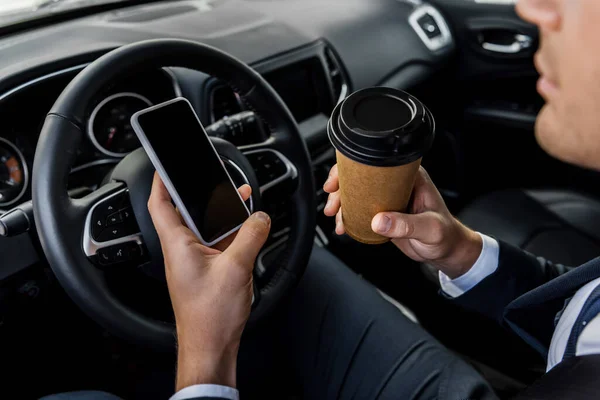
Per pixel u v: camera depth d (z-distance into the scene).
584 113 0.39
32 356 1.16
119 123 1.11
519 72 1.74
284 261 1.02
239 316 0.65
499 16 1.69
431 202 0.75
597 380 0.44
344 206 0.68
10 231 0.84
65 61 1.03
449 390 0.89
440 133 1.91
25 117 1.03
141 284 0.96
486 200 1.43
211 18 1.46
